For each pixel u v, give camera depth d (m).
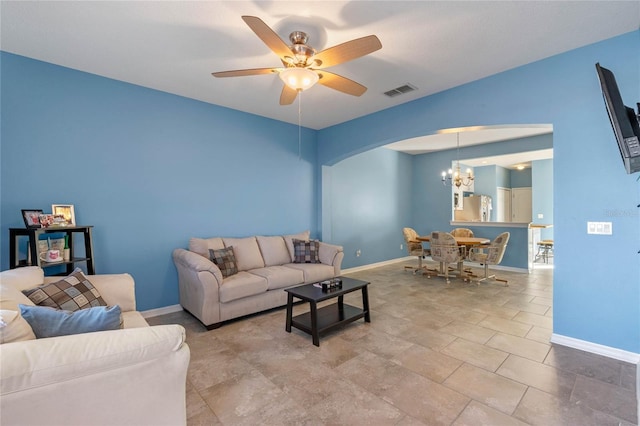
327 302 4.12
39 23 2.29
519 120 3.05
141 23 2.31
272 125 4.81
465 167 8.73
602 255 2.60
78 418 1.19
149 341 1.34
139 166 3.50
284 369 2.38
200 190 4.00
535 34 2.48
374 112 4.44
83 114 3.12
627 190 2.50
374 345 2.79
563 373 2.29
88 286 2.15
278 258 4.46
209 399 2.00
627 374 2.27
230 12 2.19
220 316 3.23
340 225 6.02
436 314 3.61
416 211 8.02
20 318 1.29
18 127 2.78
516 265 6.20
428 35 2.49
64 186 3.02
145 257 3.55
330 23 2.32
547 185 7.75
